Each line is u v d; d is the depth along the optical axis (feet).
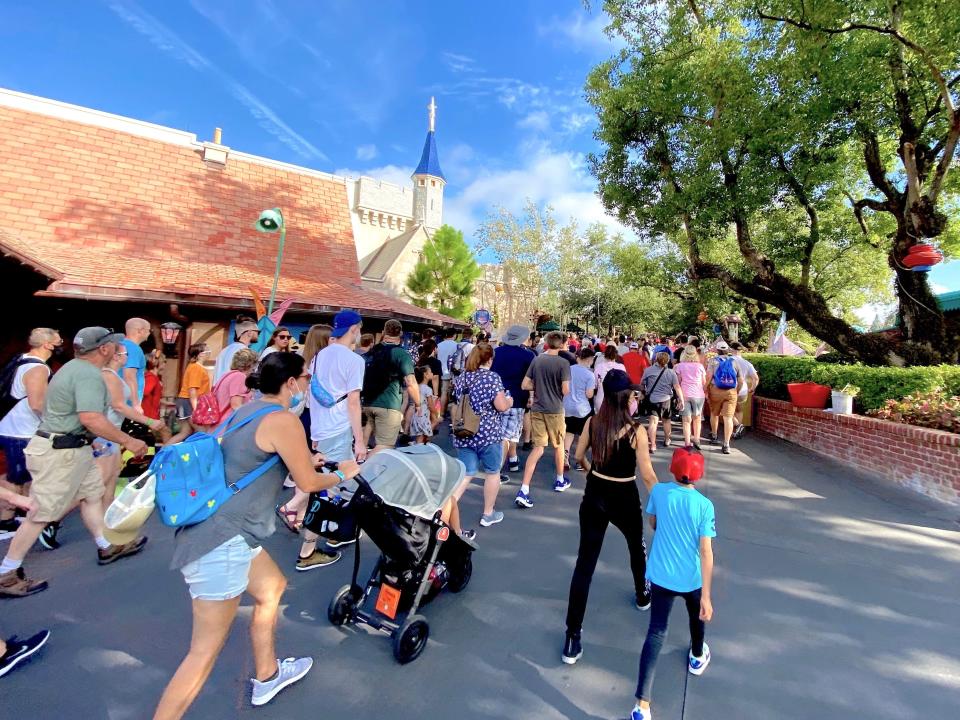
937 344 35.01
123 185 40.88
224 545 7.51
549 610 11.96
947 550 15.47
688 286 81.30
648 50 42.37
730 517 18.10
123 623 10.96
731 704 8.97
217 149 47.96
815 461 26.25
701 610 8.76
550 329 24.06
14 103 42.75
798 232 48.85
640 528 11.26
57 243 34.68
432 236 114.62
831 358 43.47
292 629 10.93
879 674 9.84
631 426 10.86
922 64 31.78
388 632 10.82
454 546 11.96
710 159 39.14
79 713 8.41
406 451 10.68
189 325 32.91
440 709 8.77
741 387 30.42
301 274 44.62
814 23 30.12
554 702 9.00
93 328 12.50
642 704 8.39
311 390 14.74
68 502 12.23
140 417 15.89
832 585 13.29
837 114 35.12
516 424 22.97
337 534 10.26
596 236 136.67
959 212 44.04
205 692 9.00
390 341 18.25
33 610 11.34
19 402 14.32
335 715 8.54
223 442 7.94
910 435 21.42
